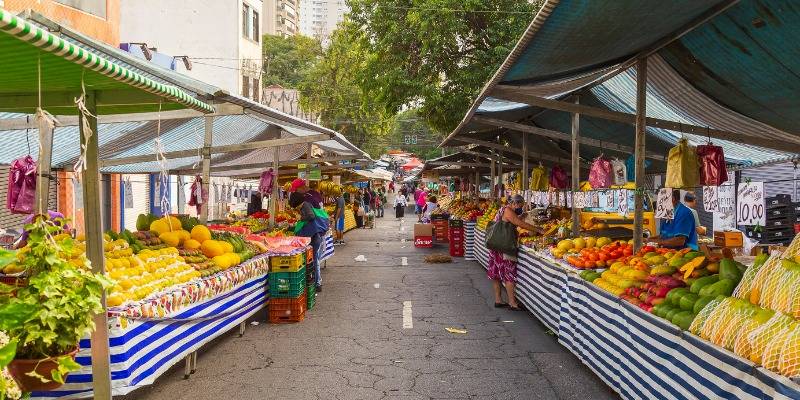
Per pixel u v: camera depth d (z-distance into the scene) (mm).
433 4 22422
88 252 4469
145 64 7676
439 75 24016
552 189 15227
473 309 10453
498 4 23156
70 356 3807
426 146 78250
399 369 6906
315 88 51500
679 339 4516
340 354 7551
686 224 8945
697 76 7543
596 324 6469
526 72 7180
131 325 5117
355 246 22641
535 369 6926
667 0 4969
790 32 5387
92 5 17578
